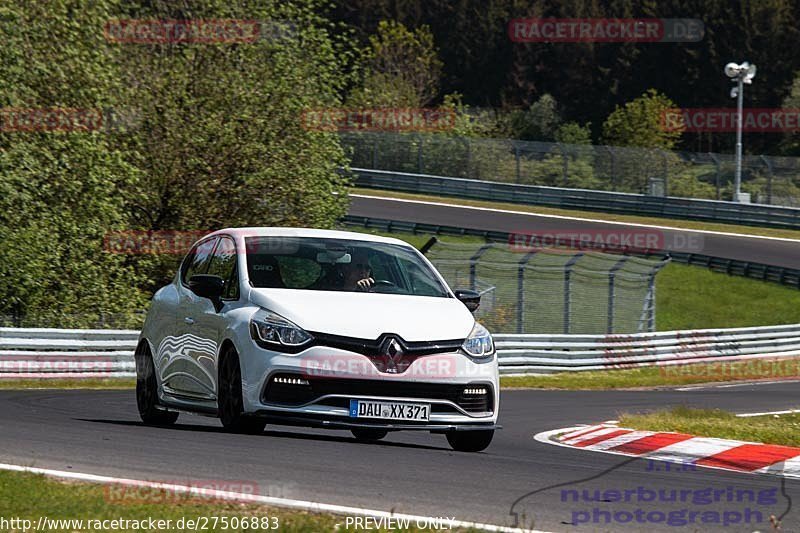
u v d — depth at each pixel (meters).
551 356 92.75
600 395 73.06
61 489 21.67
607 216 185.62
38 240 82.62
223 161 102.88
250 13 104.50
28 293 84.69
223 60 103.81
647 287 107.44
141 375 36.38
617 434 39.31
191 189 103.06
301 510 20.73
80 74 88.62
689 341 104.75
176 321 33.97
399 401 29.16
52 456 26.31
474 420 30.16
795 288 143.00
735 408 64.19
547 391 76.50
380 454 29.19
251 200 105.38
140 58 101.62
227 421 30.52
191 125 101.00
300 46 107.56
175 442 29.02
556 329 104.19
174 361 33.81
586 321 106.44
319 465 26.16
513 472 27.64
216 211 105.12
